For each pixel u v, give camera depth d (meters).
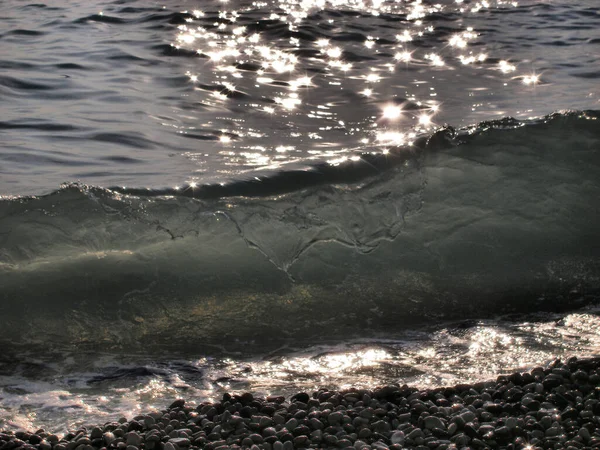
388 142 9.26
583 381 4.80
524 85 11.90
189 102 10.84
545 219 7.75
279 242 7.30
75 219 7.15
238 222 7.36
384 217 7.68
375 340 5.89
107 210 7.23
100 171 8.18
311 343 5.89
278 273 6.95
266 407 4.61
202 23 15.61
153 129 9.68
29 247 6.97
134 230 7.19
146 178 7.93
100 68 12.38
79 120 9.89
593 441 4.13
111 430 4.45
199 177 7.93
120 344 5.91
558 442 4.16
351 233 7.46
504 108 10.74
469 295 6.71
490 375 5.20
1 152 8.66
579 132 8.54
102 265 6.87
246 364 5.55
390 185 7.94
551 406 4.50
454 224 7.64
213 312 6.39
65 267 6.80
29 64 12.38
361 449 4.14
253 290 6.71
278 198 7.62
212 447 4.18
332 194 7.73
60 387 5.19
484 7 17.94
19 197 7.17
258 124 10.03
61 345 5.88
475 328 6.05
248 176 7.88
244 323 6.24
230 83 11.81
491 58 13.53
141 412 4.83
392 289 6.80
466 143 8.36
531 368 5.28
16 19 15.62
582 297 6.66
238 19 15.95
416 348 5.72
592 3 18.45
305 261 7.12
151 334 6.07
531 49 14.16
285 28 15.30
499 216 7.80
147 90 11.34
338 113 10.55
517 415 4.46
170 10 16.55
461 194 7.91
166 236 7.20
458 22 16.38
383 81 12.11
